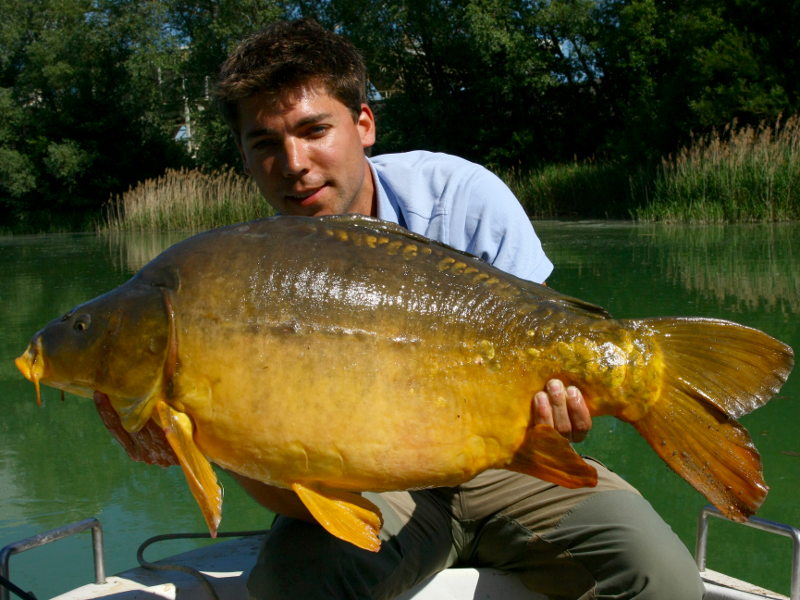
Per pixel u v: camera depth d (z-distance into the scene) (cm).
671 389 189
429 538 246
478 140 3180
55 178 3161
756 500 181
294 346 182
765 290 795
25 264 1363
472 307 189
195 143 3575
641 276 898
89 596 249
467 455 188
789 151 1575
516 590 257
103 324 190
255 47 237
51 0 3444
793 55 2166
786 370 183
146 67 3353
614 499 239
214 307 185
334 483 186
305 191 240
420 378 185
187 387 184
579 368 187
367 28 3139
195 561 275
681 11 2806
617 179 2138
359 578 221
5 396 596
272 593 216
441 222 260
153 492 424
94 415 558
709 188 1616
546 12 2945
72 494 418
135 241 1842
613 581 235
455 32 3138
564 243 1273
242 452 185
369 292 186
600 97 3112
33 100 3428
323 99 237
